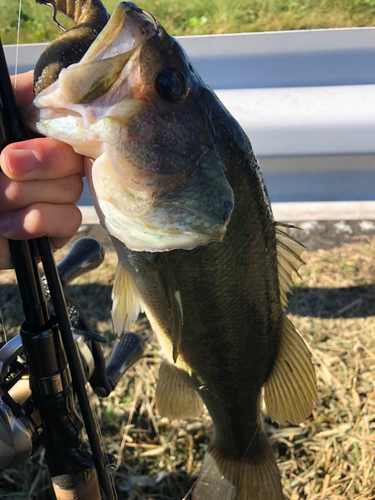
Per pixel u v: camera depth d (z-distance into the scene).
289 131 0.77
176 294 0.33
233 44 0.79
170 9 1.23
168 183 0.27
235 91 0.79
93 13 0.27
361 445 0.59
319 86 0.78
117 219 0.28
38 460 0.57
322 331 0.71
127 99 0.25
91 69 0.24
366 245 0.84
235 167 0.32
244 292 0.37
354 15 1.16
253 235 0.35
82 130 0.25
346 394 0.64
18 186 0.24
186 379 0.45
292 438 0.61
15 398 0.31
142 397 0.64
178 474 0.58
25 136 0.26
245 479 0.51
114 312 0.37
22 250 0.26
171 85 0.26
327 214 0.89
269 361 0.44
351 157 0.79
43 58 0.26
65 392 0.30
